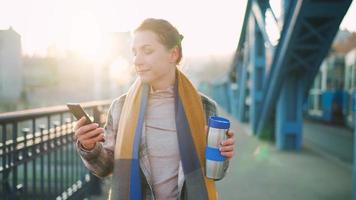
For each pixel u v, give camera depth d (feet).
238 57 51.34
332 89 53.88
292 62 25.45
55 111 11.57
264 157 24.53
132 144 4.50
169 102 4.72
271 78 28.09
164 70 4.60
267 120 31.30
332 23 21.94
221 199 15.28
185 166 4.46
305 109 63.93
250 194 15.99
